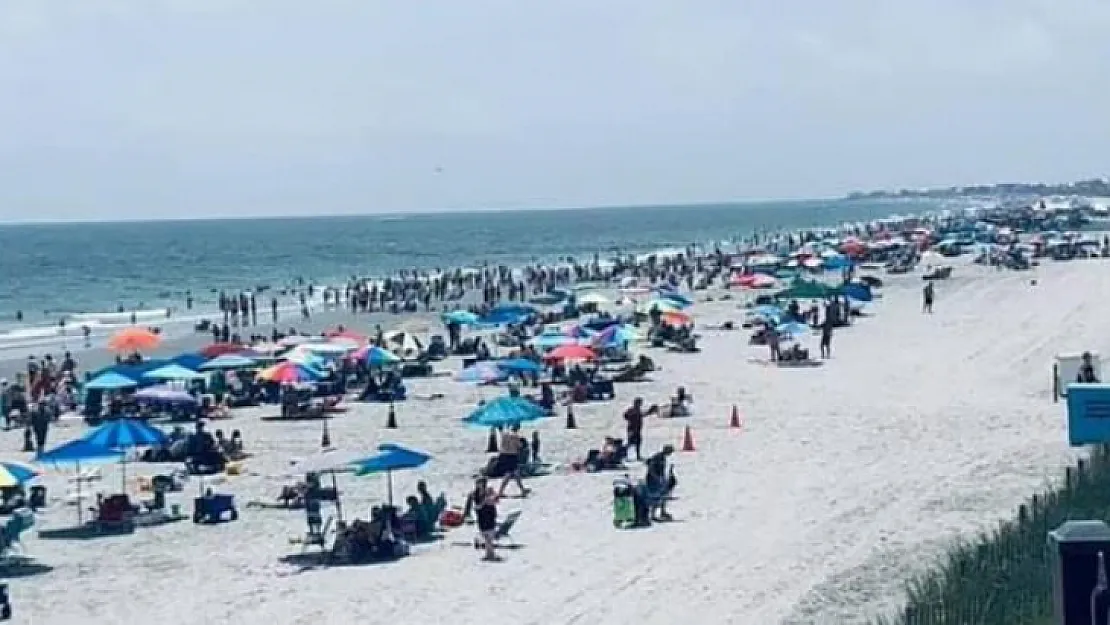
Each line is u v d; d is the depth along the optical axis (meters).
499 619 23.42
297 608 24.69
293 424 47.34
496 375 45.88
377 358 52.22
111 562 28.84
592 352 50.91
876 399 47.78
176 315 102.62
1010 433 39.84
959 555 21.33
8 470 28.66
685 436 39.41
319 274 161.00
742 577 25.22
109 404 49.94
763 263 110.75
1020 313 74.56
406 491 35.03
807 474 34.97
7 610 24.70
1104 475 24.75
